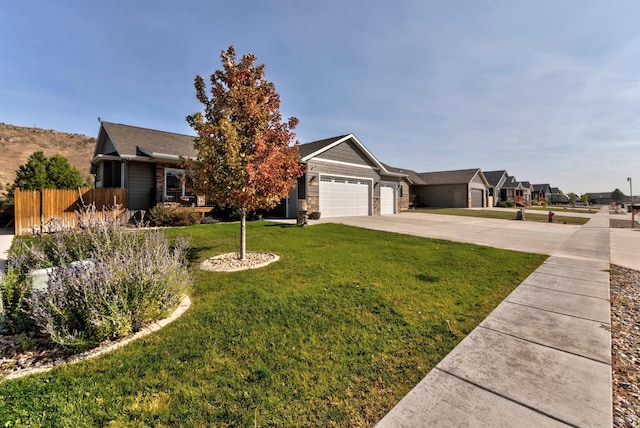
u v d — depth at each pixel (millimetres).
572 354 2896
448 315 3820
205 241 9109
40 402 2145
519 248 8758
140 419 2008
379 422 1989
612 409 2096
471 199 34125
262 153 6309
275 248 8141
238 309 3943
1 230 12281
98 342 3047
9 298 3430
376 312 3877
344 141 17734
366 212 19625
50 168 18297
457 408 2119
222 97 6488
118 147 13250
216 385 2396
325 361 2764
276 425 1965
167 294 3709
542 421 1973
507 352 2939
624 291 4867
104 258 4043
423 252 7738
